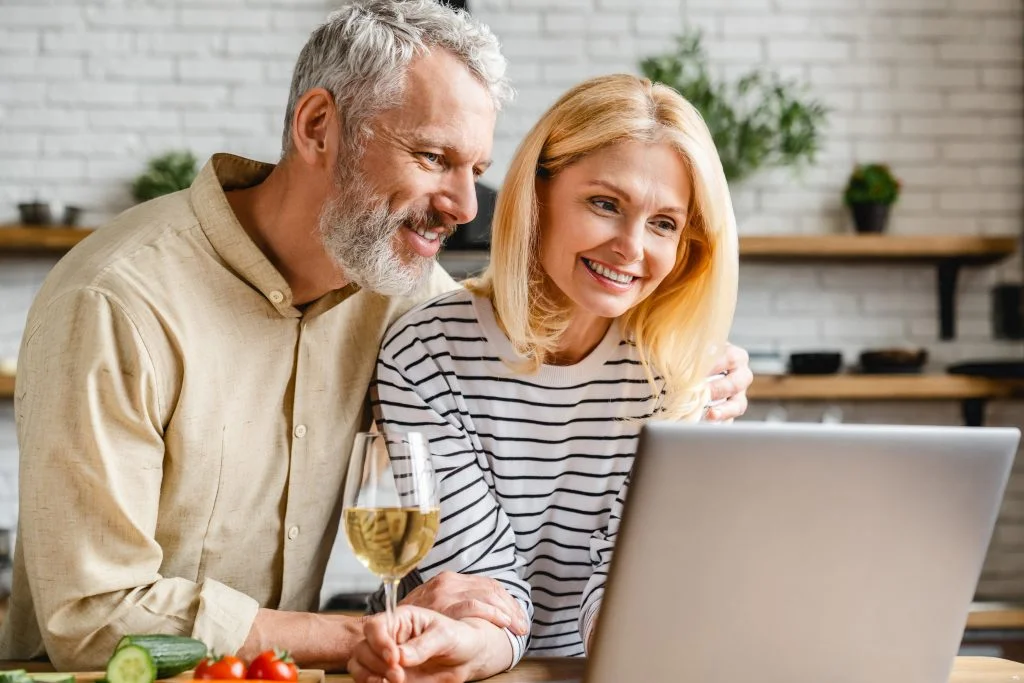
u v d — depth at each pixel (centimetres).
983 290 416
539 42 409
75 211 387
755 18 414
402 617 121
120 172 402
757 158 392
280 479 158
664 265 159
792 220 412
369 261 150
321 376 161
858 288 414
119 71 402
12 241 376
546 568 167
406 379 164
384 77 146
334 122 150
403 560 115
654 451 102
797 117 396
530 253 163
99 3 403
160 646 112
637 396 169
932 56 418
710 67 412
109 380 138
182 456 148
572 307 167
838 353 380
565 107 158
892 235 395
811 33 415
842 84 415
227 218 152
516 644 134
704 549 106
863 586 111
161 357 144
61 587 132
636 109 155
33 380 139
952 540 113
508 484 164
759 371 380
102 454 135
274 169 164
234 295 153
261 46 406
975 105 418
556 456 165
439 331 167
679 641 109
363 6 151
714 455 104
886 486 109
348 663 121
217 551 154
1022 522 407
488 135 152
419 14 149
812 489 107
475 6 408
